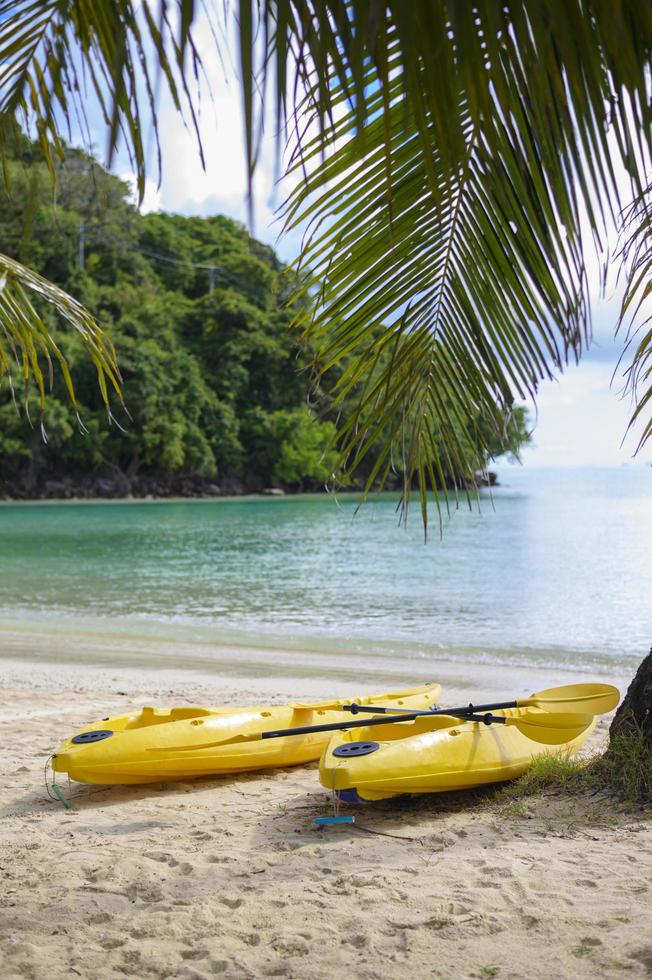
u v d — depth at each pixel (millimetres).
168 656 11031
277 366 77188
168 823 4574
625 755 4543
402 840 4184
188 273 87375
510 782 4934
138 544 30203
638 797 4371
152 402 66750
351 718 6016
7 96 2152
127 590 18094
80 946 3100
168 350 73000
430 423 2893
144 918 3328
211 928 3227
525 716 4914
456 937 3100
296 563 24000
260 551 27844
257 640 12344
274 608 15703
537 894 3430
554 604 16234
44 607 15656
